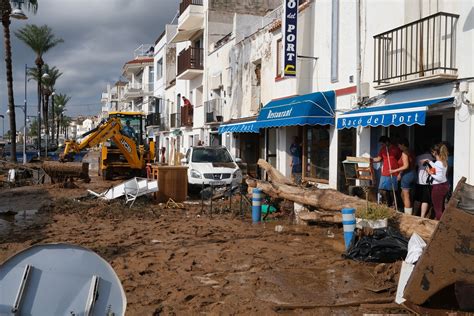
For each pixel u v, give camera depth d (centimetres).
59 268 283
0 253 853
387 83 1122
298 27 1570
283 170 1830
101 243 934
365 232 816
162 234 1029
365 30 1280
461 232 494
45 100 5941
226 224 1151
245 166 1925
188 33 3103
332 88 1446
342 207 1025
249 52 2134
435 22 1040
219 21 2838
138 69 5572
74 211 1337
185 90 3384
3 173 2628
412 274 500
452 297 518
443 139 1075
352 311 555
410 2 1128
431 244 496
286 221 1182
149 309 564
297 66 1573
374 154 1278
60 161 2153
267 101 1923
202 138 2938
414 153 1166
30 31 4722
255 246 896
